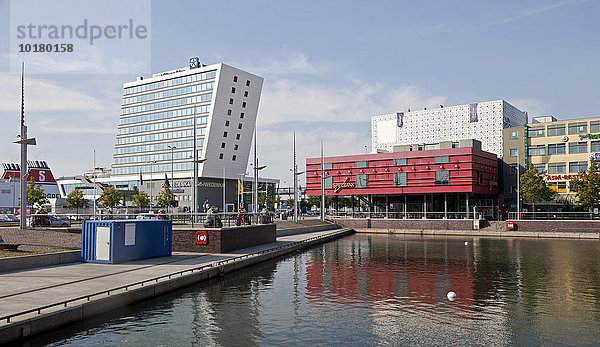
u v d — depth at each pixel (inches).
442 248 1775.3
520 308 753.0
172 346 558.6
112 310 695.1
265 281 1008.9
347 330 629.6
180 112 4490.7
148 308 737.0
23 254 1015.6
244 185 4699.8
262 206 4662.9
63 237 1309.1
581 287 929.5
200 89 4370.1
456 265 1268.5
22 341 545.6
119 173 4884.4
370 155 3016.7
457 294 866.8
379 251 1668.3
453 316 703.1
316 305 776.3
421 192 2827.3
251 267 1230.3
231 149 4461.1
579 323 660.7
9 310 587.2
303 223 2679.6
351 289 917.8
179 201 4387.3
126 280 824.3
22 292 701.9
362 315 709.9
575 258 1403.8
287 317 697.0
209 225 1419.8
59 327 597.9
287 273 1126.4
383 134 4630.9
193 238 1348.4
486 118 4065.0
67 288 738.8
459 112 4205.2
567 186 2824.8
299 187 3956.7
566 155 2851.9
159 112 4628.4
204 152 4242.1
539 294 863.1
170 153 4512.8
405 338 594.2
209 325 649.0
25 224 1400.1
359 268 1216.2
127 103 4874.5
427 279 1035.3
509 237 2362.2
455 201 3036.4
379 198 3260.3
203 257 1216.2
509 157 3063.5
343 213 3280.0
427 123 4397.1
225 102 4333.2
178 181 4421.8
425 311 734.5
